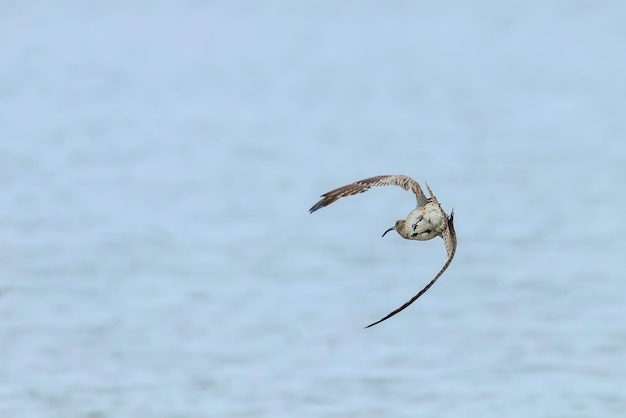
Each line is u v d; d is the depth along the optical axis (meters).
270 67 102.75
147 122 66.88
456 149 54.31
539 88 81.69
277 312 28.83
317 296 30.50
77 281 31.47
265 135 61.19
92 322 27.86
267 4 183.50
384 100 77.00
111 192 44.94
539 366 25.00
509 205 41.44
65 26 148.38
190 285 31.28
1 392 23.34
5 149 55.84
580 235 36.69
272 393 23.50
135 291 30.64
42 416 22.36
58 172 49.47
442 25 144.75
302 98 79.69
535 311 28.83
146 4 184.12
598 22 139.62
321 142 58.12
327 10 172.75
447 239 9.98
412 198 43.72
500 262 33.72
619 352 25.56
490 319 28.25
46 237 36.94
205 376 24.55
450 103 74.44
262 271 32.81
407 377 24.42
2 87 86.75
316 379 24.41
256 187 46.00
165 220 39.81
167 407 22.84
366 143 57.25
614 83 82.88
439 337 27.06
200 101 78.38
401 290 31.06
